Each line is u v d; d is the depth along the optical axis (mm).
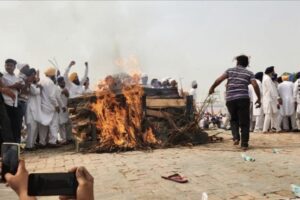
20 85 9328
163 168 6480
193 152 8484
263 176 5613
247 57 9094
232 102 8961
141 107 9742
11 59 9328
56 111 11258
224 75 9148
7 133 7965
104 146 9188
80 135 9508
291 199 4262
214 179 5504
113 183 5445
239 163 6770
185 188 5008
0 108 7930
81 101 10164
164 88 10820
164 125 10188
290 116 14461
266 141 10547
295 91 14117
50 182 1228
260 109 14312
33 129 10625
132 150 9227
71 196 1244
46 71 11422
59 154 9219
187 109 10586
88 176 1260
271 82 13492
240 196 4516
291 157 7371
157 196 4648
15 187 1207
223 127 17797
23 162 1255
